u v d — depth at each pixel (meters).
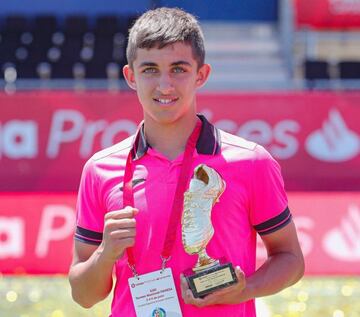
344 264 9.57
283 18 18.47
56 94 11.70
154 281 3.53
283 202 3.75
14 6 18.89
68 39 17.33
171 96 3.54
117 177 3.68
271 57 18.20
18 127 11.70
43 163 11.70
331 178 11.87
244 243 3.64
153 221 3.55
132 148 3.71
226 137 3.74
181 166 3.62
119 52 16.86
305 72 15.98
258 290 3.60
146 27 3.54
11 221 9.53
